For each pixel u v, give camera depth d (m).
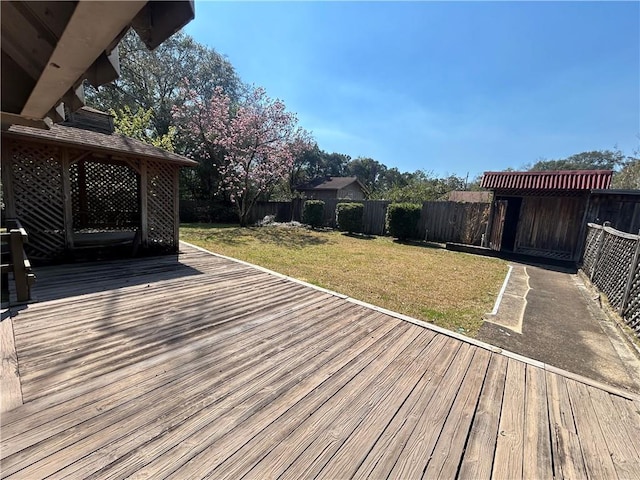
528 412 2.06
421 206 11.17
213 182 15.77
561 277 6.62
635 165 15.43
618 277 4.38
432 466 1.57
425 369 2.53
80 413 1.77
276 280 4.88
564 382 2.44
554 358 3.00
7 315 3.06
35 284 4.01
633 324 3.59
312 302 3.98
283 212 15.92
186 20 0.90
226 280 4.73
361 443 1.69
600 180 7.63
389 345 2.92
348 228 12.78
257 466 1.50
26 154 4.73
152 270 5.09
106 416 1.76
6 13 0.87
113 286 4.11
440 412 2.00
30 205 4.84
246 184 14.01
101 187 7.80
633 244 3.99
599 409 2.13
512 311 4.33
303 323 3.30
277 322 3.29
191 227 13.09
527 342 3.34
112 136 6.11
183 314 3.32
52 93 1.28
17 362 2.25
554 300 4.90
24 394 1.90
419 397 2.15
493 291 5.33
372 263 7.25
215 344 2.72
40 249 4.99
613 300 4.41
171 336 2.80
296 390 2.13
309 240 10.69
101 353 2.43
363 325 3.35
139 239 6.07
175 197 6.55
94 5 0.73
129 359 2.38
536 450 1.73
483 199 19.89
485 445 1.74
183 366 2.33
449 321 3.85
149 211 6.16
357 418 1.89
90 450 1.52
